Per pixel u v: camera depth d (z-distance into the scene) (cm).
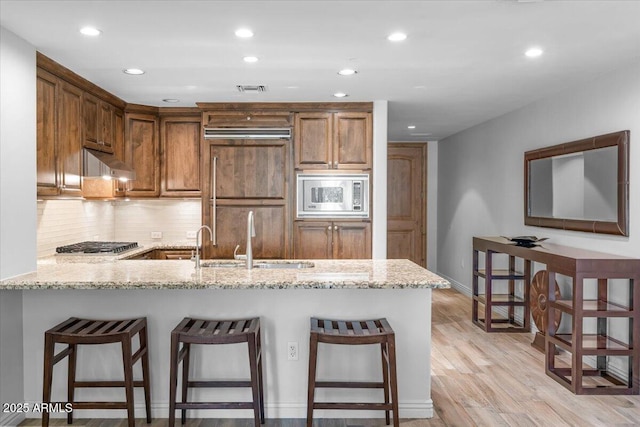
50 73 349
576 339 346
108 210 549
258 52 328
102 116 446
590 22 274
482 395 346
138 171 512
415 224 839
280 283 274
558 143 448
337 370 310
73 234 470
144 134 516
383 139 491
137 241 565
